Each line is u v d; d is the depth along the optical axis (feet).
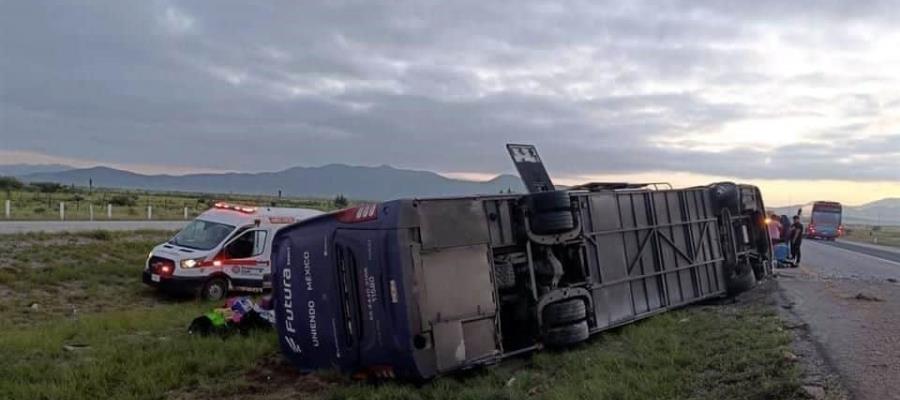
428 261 25.18
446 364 24.94
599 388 22.50
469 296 26.25
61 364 29.32
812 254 110.93
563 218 30.58
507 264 29.09
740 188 50.62
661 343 29.96
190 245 58.65
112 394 25.05
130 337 35.94
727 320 35.42
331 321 27.02
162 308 51.03
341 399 24.35
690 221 43.29
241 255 58.13
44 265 61.62
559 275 30.83
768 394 20.72
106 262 66.49
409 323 24.21
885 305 39.42
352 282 26.25
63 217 110.52
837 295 44.34
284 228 30.14
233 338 33.63
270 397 25.30
